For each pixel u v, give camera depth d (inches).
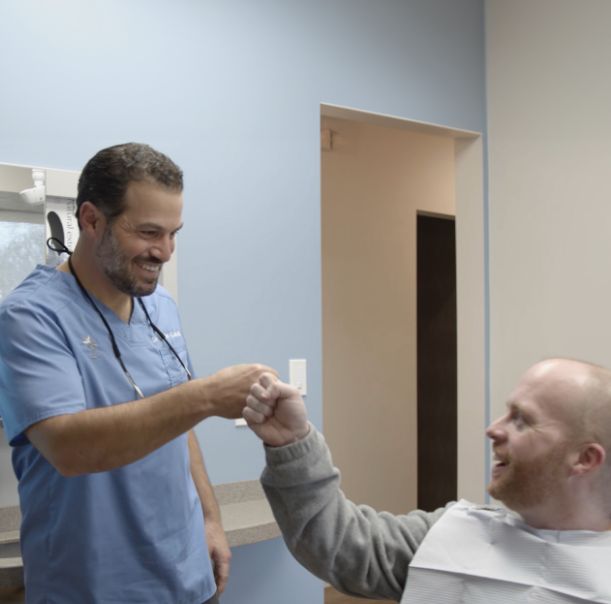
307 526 44.8
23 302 49.7
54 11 77.9
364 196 155.7
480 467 121.3
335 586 49.2
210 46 88.9
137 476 52.2
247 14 92.1
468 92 118.8
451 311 178.5
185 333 87.3
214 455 89.9
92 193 49.1
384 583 49.0
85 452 45.8
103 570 50.9
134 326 55.5
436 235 181.9
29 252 75.7
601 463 42.8
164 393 46.6
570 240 109.0
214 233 89.4
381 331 158.9
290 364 95.9
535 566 43.6
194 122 87.7
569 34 108.5
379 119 108.8
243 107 91.7
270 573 94.4
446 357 179.3
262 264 93.5
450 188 173.2
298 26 97.0
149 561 52.8
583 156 107.0
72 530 50.4
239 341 91.5
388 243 160.4
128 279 49.9
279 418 43.2
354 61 103.1
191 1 87.4
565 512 44.3
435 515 51.8
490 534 46.4
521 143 116.0
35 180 75.9
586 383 43.4
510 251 118.2
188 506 56.5
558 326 110.9
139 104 83.6
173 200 49.2
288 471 43.3
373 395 157.2
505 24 117.8
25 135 76.3
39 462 51.1
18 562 68.3
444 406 178.9
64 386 48.1
